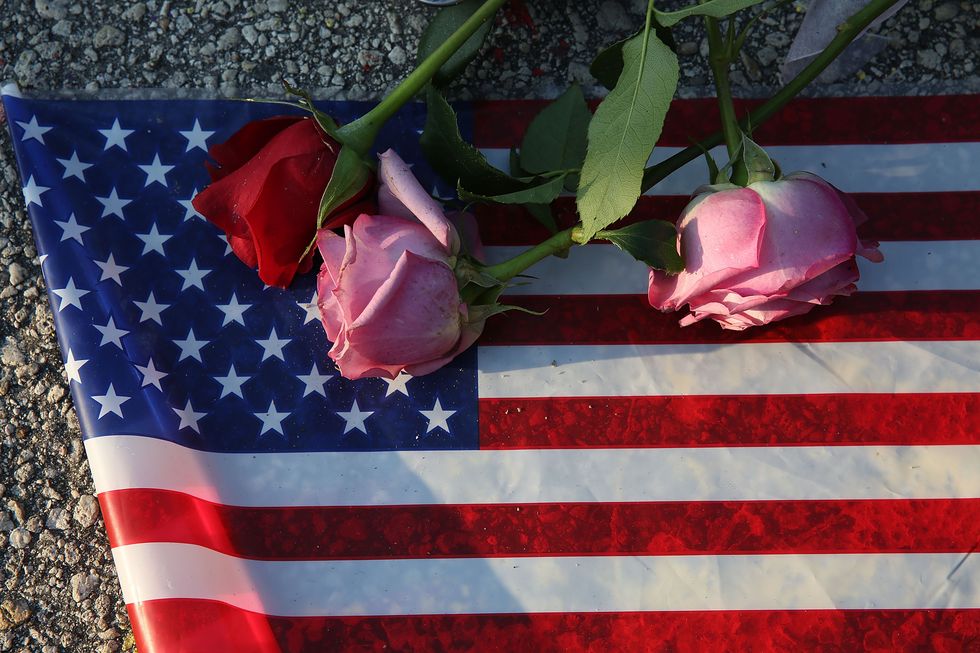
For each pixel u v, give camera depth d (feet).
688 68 2.94
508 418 2.93
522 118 2.94
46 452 2.96
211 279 2.93
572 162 2.86
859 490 2.92
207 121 2.95
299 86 2.95
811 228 2.71
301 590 2.92
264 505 2.92
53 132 2.94
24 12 2.96
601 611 2.92
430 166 2.89
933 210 2.93
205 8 2.96
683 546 2.92
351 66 2.95
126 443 2.90
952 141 2.93
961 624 2.91
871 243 2.77
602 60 2.77
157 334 2.93
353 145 2.75
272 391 2.93
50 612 2.95
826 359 2.93
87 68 2.95
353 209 2.79
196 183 2.94
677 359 2.93
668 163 2.83
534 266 2.93
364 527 2.92
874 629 2.91
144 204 2.94
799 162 2.94
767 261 2.71
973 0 2.94
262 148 2.79
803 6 2.94
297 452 2.93
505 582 2.92
